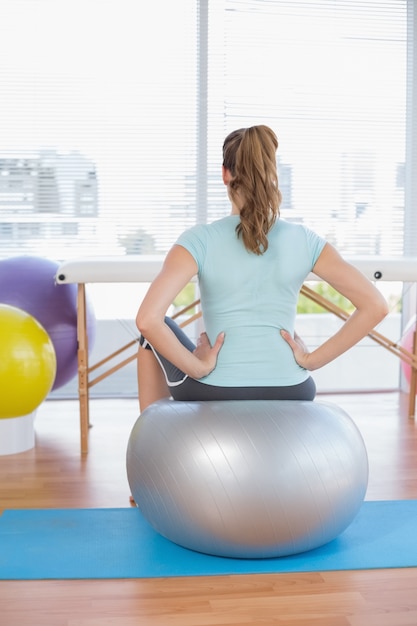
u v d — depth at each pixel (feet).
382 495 8.54
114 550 6.93
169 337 6.51
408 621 5.70
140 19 13.65
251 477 6.27
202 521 6.39
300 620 5.70
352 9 14.16
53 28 13.47
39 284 11.51
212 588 6.20
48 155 13.61
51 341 10.98
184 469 6.40
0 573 6.45
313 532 6.51
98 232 13.83
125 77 13.67
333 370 14.75
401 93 14.43
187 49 13.76
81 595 6.09
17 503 8.27
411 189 14.52
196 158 13.92
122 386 14.33
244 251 6.62
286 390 6.87
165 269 6.55
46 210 13.66
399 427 11.73
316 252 6.81
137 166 13.80
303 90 14.10
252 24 13.88
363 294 6.69
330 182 14.26
